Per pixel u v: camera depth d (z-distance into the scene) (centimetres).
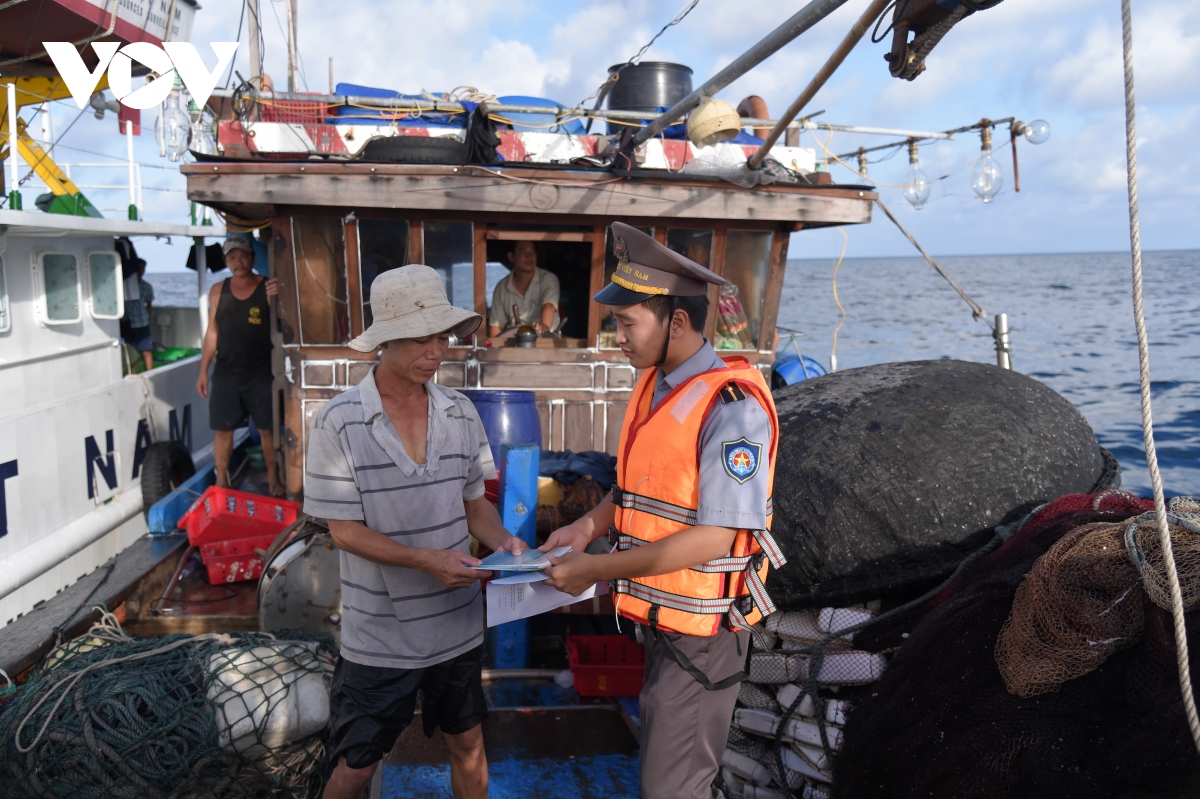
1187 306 4022
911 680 262
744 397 228
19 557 432
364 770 257
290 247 522
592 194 512
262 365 596
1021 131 529
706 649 235
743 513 218
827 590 311
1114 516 261
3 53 547
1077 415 362
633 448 242
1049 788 215
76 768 274
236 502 501
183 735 277
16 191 470
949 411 332
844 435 330
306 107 558
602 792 325
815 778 298
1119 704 217
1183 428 1249
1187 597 201
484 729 364
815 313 4069
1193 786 188
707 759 242
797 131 604
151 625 437
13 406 449
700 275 235
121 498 552
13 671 365
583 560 228
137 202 613
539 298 584
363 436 246
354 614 255
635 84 598
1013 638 234
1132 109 162
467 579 237
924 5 265
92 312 537
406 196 496
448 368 555
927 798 246
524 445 360
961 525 308
